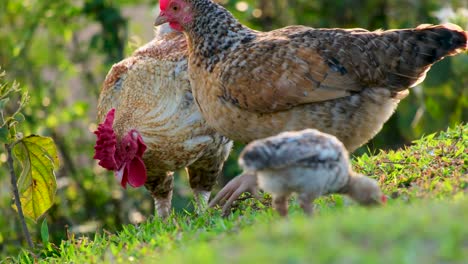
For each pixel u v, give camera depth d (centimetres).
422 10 1750
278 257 578
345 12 1852
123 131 1054
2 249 1562
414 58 928
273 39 944
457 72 1645
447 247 572
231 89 929
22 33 1759
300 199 757
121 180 1042
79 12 1716
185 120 1052
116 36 1708
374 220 630
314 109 917
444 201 738
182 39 1094
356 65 913
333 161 752
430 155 991
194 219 967
